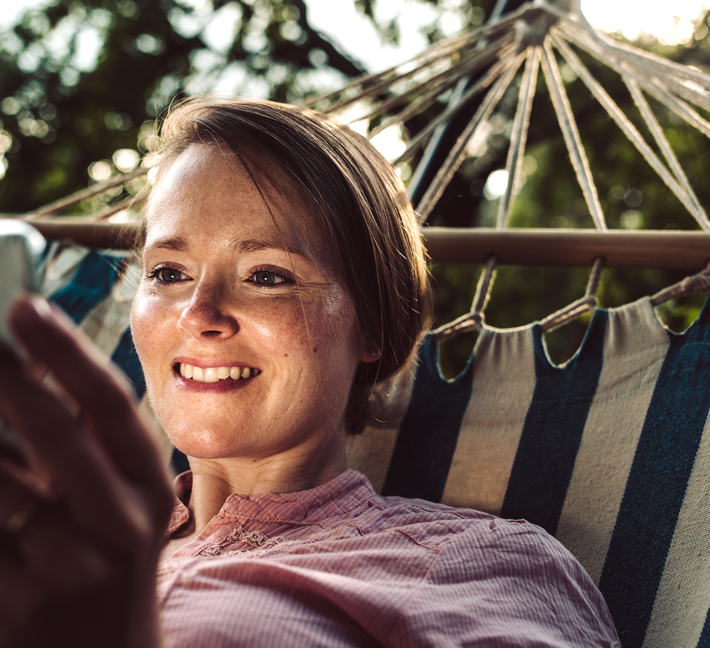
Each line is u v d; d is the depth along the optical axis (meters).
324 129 0.54
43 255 0.82
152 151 0.61
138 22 2.87
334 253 0.51
